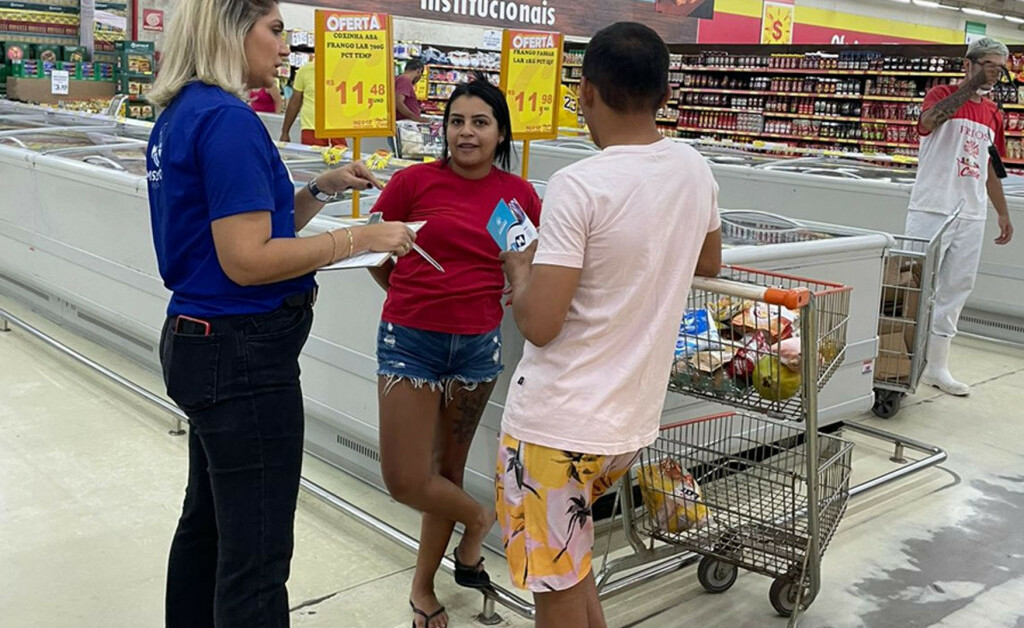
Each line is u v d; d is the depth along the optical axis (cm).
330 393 328
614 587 252
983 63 451
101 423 379
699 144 808
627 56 171
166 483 328
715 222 195
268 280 168
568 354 175
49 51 1037
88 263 445
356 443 338
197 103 168
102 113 717
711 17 1680
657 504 250
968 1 2195
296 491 187
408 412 231
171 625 209
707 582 271
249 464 177
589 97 178
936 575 290
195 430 192
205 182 165
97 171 423
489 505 290
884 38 2205
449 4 1223
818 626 259
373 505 320
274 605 184
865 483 337
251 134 165
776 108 1195
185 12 171
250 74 177
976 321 605
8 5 1050
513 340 268
